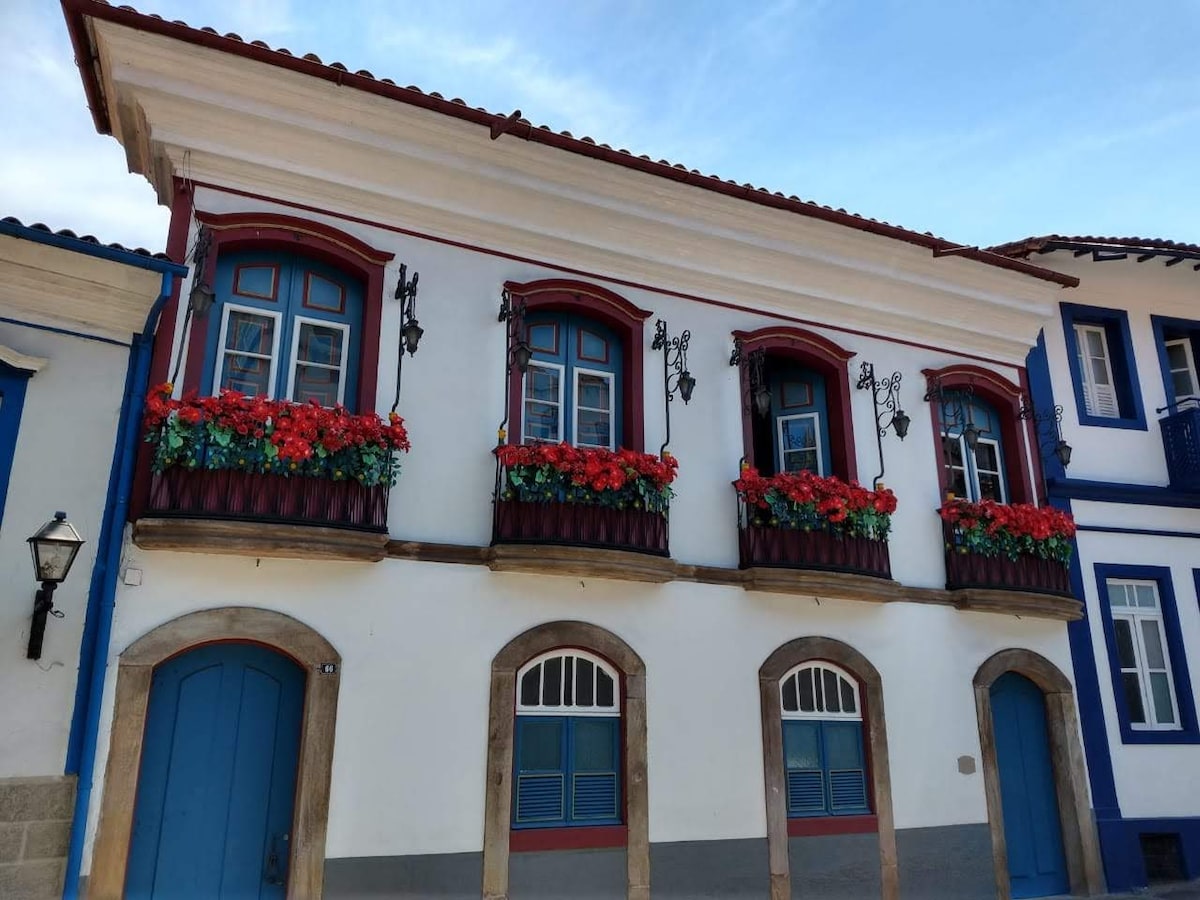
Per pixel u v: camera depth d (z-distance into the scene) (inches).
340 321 309.9
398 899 265.0
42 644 237.5
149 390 267.9
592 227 353.4
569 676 312.5
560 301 341.7
